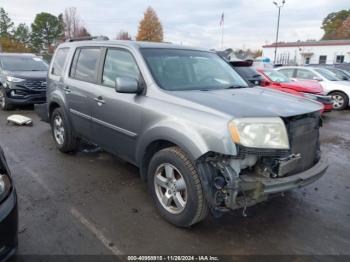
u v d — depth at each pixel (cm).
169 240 305
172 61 393
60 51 550
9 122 778
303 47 4403
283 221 345
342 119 990
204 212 303
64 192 399
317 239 314
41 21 6681
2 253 222
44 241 297
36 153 546
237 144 270
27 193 393
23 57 1052
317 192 422
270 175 285
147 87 355
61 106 507
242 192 278
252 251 293
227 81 420
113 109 391
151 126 334
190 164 298
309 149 324
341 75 1355
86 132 465
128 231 317
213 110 290
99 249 289
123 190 407
